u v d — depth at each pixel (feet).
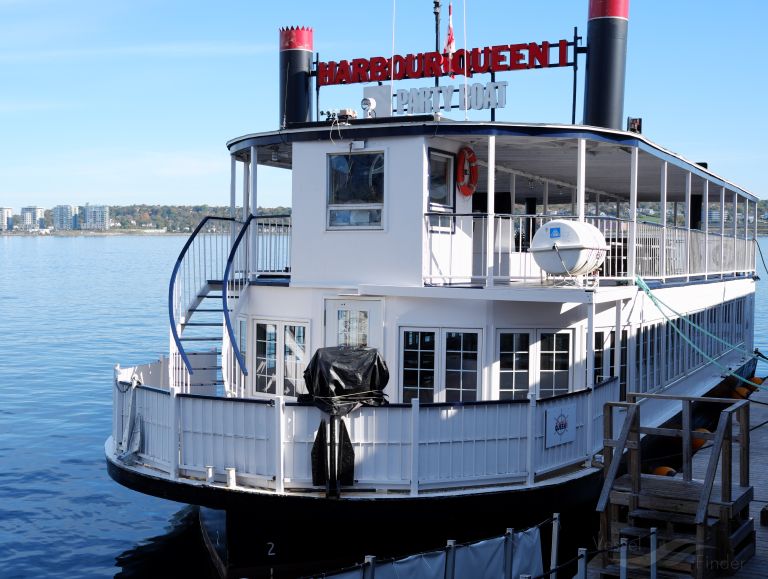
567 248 42.80
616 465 36.68
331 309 48.11
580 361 47.62
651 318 55.21
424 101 52.75
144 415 41.65
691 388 67.92
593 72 55.62
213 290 52.06
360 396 37.55
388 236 46.78
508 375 46.19
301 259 48.73
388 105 53.47
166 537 55.67
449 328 46.03
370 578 29.45
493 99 50.57
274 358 50.19
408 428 37.70
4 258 553.23
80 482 68.03
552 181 76.59
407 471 37.81
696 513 34.60
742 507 36.76
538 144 50.49
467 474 38.47
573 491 40.42
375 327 47.09
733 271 85.56
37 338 158.51
